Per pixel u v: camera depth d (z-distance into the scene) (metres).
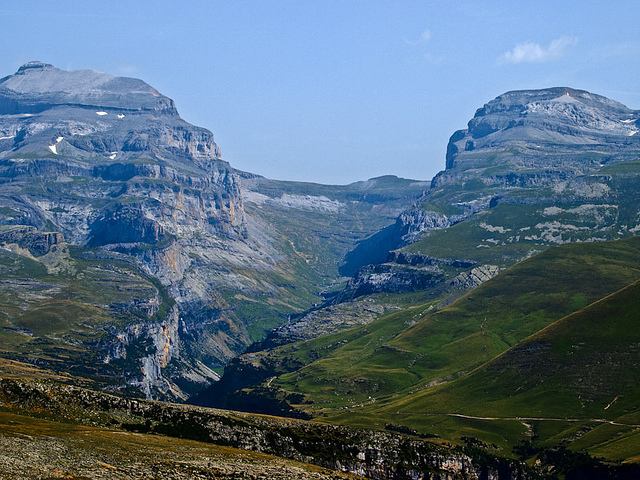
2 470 171.00
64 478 175.38
